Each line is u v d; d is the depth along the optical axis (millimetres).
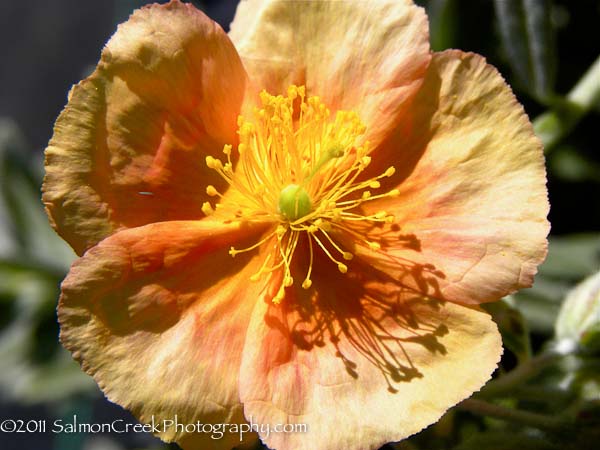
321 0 46
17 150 71
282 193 46
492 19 62
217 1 75
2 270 65
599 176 65
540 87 56
